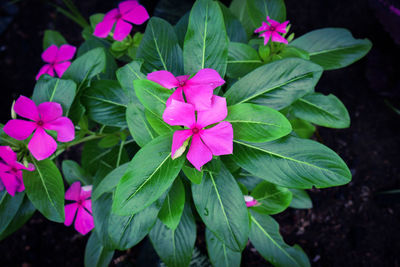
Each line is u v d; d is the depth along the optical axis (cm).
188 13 34
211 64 27
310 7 55
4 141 27
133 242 28
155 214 28
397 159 50
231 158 27
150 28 30
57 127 26
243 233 27
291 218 50
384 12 50
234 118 24
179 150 22
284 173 26
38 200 27
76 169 36
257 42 35
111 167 32
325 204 50
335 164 25
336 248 48
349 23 54
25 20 63
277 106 26
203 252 46
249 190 37
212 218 27
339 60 34
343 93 53
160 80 23
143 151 24
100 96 30
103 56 29
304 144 26
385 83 52
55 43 40
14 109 24
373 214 49
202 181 27
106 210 31
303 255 36
